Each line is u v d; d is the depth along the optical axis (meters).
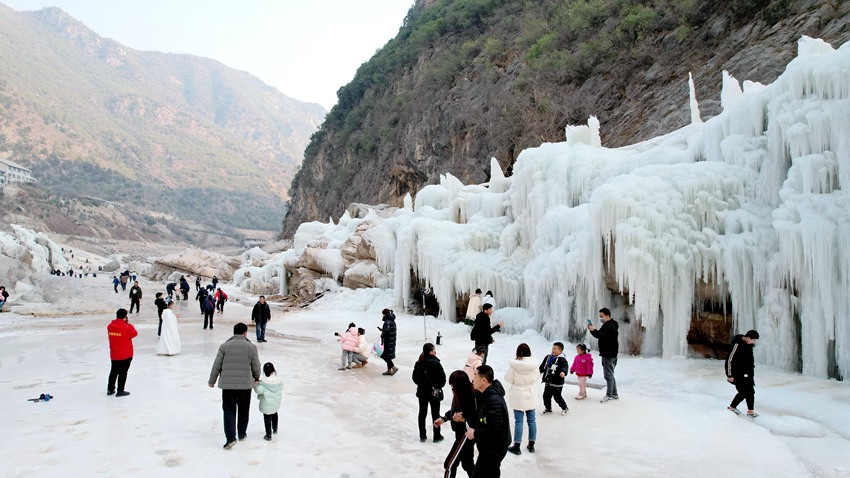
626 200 12.99
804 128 11.63
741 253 12.15
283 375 13.15
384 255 29.12
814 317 10.78
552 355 9.59
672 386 10.80
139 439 7.95
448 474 6.53
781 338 11.46
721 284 12.54
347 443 8.13
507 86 59.50
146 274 64.75
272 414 8.31
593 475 6.83
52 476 6.52
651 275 12.60
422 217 25.58
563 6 59.59
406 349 16.42
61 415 9.12
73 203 199.75
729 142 13.62
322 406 10.27
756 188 12.82
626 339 13.84
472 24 84.75
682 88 33.28
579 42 51.44
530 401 7.66
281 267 40.09
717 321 12.98
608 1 50.31
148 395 10.66
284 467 7.07
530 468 7.10
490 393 5.91
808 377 10.59
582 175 17.83
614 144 35.34
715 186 13.11
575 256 14.70
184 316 27.56
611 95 42.16
